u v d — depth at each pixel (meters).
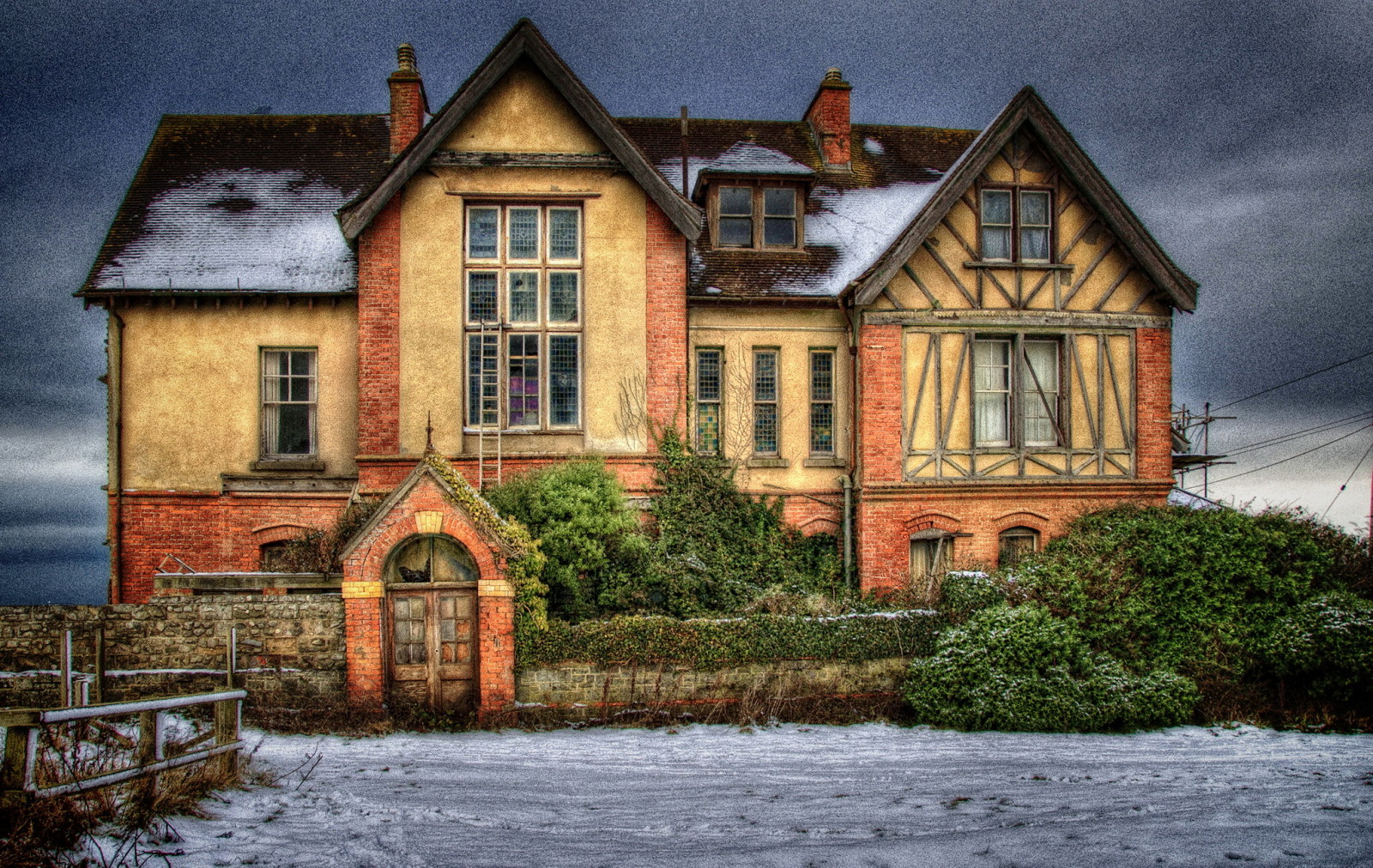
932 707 13.52
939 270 17.52
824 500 17.89
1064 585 14.78
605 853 6.93
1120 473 17.83
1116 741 12.56
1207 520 15.69
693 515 16.47
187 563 17.12
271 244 18.12
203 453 17.28
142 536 17.12
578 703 13.46
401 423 16.47
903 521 17.19
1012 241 17.73
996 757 11.38
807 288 18.09
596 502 14.88
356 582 13.30
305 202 19.30
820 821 8.07
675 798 9.09
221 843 6.77
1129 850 6.96
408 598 13.62
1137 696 13.44
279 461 17.22
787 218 19.14
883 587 16.98
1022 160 17.72
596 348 16.84
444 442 16.48
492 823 7.86
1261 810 8.45
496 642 13.32
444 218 16.67
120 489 17.12
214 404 17.34
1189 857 6.80
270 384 17.56
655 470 16.83
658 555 15.44
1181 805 8.66
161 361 17.34
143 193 19.08
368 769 10.33
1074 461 17.72
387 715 13.21
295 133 21.12
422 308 16.58
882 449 17.17
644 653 13.60
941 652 13.89
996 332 17.61
